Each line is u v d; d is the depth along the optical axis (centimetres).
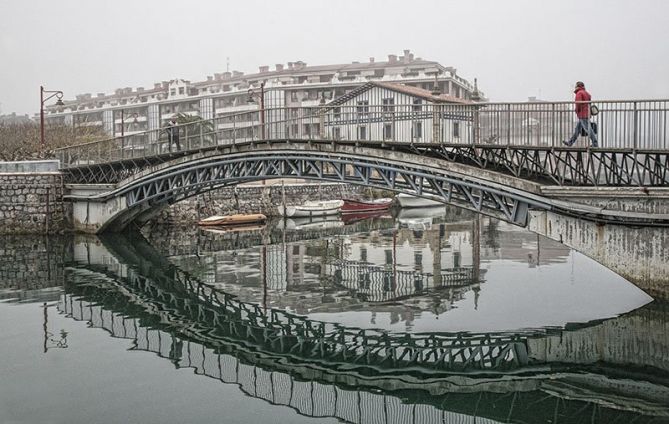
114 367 1186
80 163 3284
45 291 1892
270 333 1441
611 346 1262
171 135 2780
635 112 1388
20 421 914
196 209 3994
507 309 1572
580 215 1452
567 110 1503
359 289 1897
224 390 1066
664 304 1367
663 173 1410
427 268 2220
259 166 2425
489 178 1605
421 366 1192
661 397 1017
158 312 1652
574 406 986
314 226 3903
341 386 1091
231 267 2344
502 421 929
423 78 7038
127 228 3409
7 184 3170
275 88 7444
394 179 1930
